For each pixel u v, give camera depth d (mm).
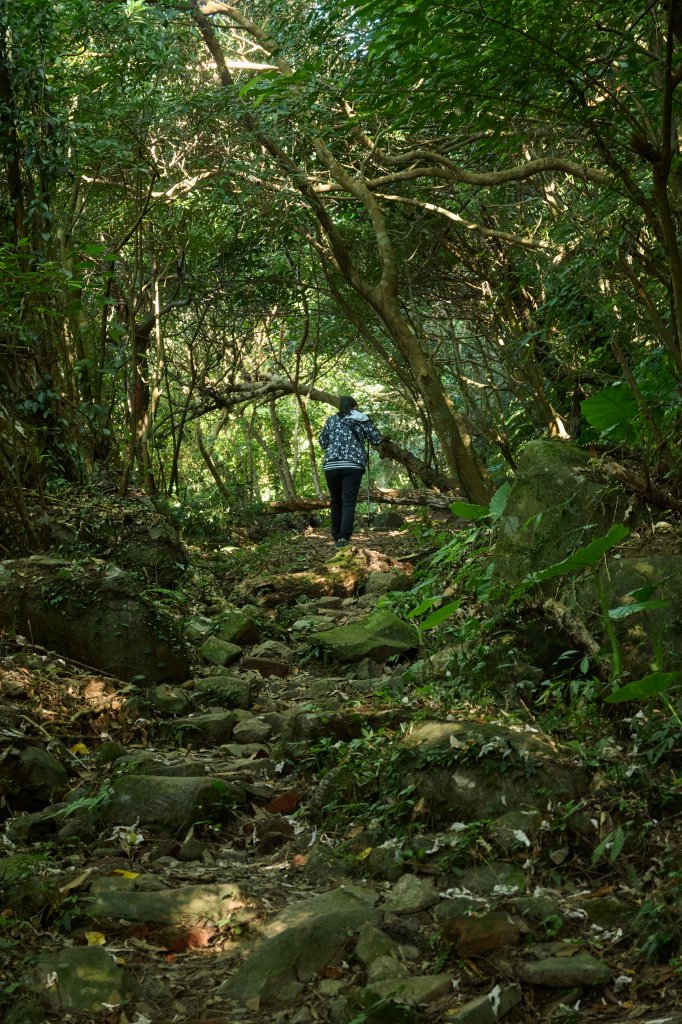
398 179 9352
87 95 9305
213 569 8836
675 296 4367
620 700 3375
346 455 9195
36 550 6262
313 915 2992
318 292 14109
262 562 8938
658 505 4496
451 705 4117
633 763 3449
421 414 12820
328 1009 2598
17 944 2865
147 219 11203
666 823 3178
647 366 6156
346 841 3479
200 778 3812
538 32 4547
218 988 2703
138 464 10219
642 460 4617
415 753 3625
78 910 3002
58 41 8109
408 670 4926
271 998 2668
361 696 4969
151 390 10266
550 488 4699
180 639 5531
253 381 15109
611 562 4359
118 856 3459
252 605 7449
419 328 13445
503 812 3338
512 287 10953
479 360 15578
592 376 9828
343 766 3809
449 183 10008
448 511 11578
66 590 5219
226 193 11000
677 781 3268
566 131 5828
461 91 4973
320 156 10281
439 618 4312
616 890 2975
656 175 4148
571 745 3525
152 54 9000
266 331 14836
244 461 21484
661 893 2812
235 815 3797
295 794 3924
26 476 7012
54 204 8297
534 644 4445
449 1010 2498
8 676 4621
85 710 4578
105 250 7199
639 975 2596
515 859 3135
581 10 4680
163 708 4891
